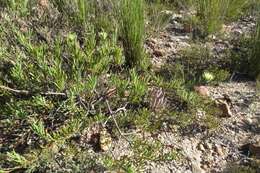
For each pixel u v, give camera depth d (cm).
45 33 96
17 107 79
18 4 104
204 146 88
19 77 79
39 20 102
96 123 85
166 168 81
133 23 102
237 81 110
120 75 97
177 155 79
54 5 112
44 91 82
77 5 107
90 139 84
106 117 86
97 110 88
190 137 90
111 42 97
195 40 126
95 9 115
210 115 93
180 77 106
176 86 95
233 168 83
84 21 104
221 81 108
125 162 76
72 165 76
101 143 83
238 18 143
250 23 141
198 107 94
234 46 125
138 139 81
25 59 83
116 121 87
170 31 132
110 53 92
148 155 77
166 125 91
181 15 143
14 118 80
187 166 83
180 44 124
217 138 90
